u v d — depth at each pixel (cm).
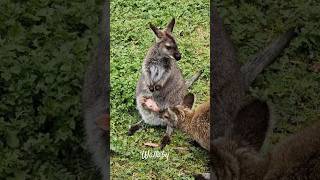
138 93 455
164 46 448
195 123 451
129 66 461
